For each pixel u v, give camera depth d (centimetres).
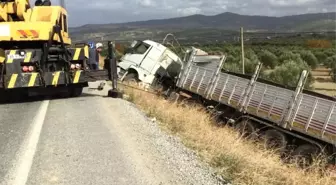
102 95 1455
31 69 1241
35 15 1316
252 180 636
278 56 4891
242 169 661
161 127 952
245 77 1595
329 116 1122
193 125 1031
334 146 1095
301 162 1115
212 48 5791
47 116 1041
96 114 1060
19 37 1223
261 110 1345
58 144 760
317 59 4841
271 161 845
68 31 1542
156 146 754
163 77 2133
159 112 1112
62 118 1008
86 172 608
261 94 1361
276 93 1302
